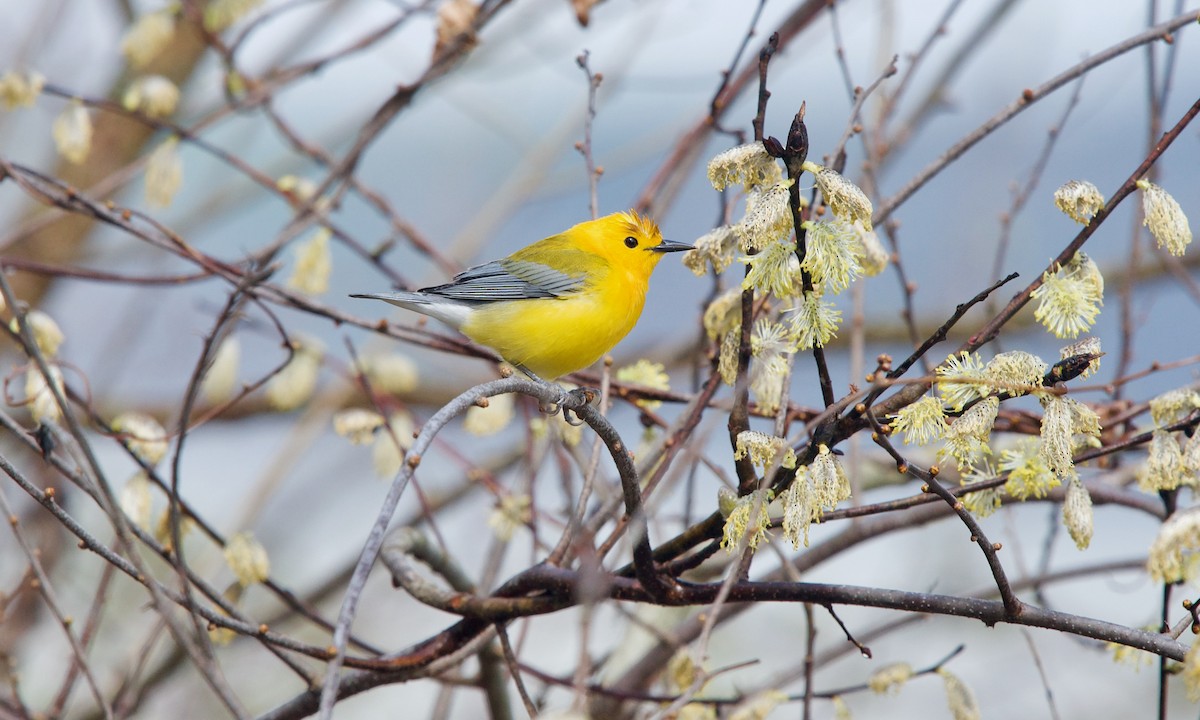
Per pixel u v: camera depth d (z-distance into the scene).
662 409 12.20
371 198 11.46
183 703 12.95
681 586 6.91
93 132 14.95
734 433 6.66
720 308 8.01
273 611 13.47
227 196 15.60
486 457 14.80
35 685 12.13
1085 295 6.00
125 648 12.38
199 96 15.48
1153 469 6.48
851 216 5.89
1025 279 15.09
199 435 16.05
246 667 13.30
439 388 16.02
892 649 13.25
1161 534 5.53
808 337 6.08
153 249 15.13
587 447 11.05
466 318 10.37
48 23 14.50
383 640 14.14
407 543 9.03
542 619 14.29
